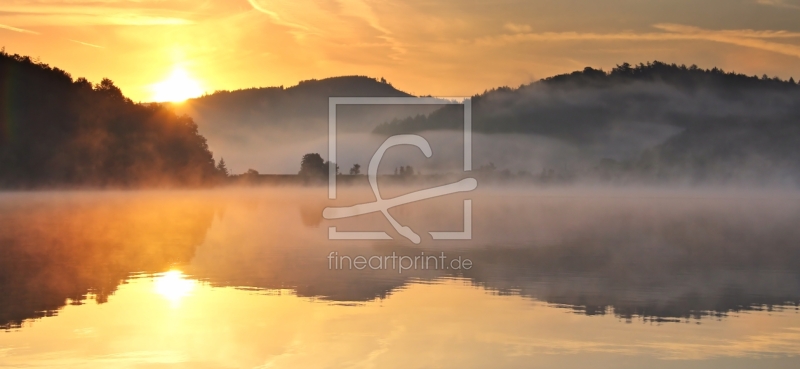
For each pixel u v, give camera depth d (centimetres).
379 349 1378
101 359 1296
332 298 1839
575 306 1750
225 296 1855
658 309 1731
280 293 1905
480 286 2039
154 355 1325
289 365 1277
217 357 1320
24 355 1314
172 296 1845
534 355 1339
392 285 2055
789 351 1356
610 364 1284
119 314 1630
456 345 1394
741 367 1269
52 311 1655
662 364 1288
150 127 14325
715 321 1591
